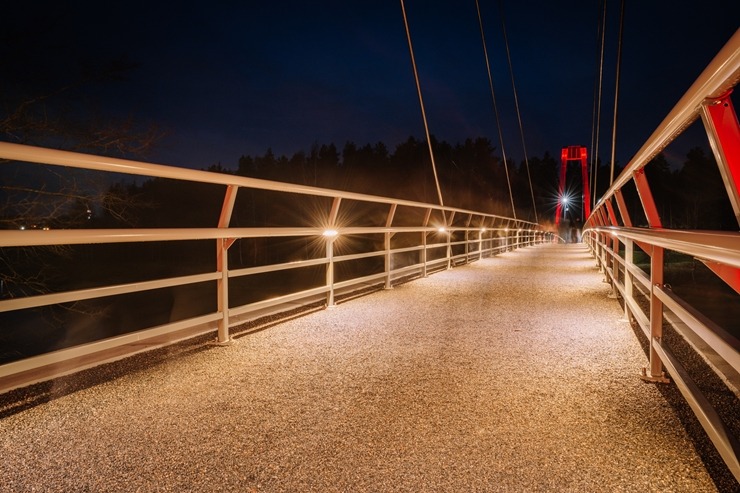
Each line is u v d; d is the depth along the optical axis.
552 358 3.25
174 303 34.97
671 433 2.06
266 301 4.23
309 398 2.50
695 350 3.39
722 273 1.65
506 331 4.11
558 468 1.78
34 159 2.18
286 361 3.18
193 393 2.57
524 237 26.94
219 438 2.03
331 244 5.41
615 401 2.44
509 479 1.71
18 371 2.30
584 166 57.28
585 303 5.67
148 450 1.93
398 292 6.71
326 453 1.90
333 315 4.88
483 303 5.69
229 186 3.58
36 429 2.12
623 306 5.36
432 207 8.94
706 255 1.41
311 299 5.92
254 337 3.87
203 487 1.66
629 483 1.67
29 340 20.28
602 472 1.75
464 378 2.82
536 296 6.29
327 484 1.68
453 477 1.72
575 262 13.19
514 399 2.47
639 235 2.68
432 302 5.77
